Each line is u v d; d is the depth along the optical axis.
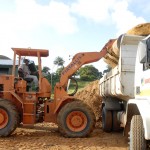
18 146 8.34
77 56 10.94
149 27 10.80
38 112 10.64
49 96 10.61
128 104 6.67
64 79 10.72
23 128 11.57
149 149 6.09
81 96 15.16
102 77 12.55
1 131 9.71
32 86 10.75
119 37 8.77
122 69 8.52
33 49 10.55
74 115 9.98
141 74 6.48
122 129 11.44
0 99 9.88
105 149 8.02
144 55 5.70
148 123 5.42
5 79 10.39
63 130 9.86
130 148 5.80
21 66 10.65
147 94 5.94
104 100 12.47
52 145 8.50
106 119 11.33
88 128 9.95
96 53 10.97
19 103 10.38
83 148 8.14
